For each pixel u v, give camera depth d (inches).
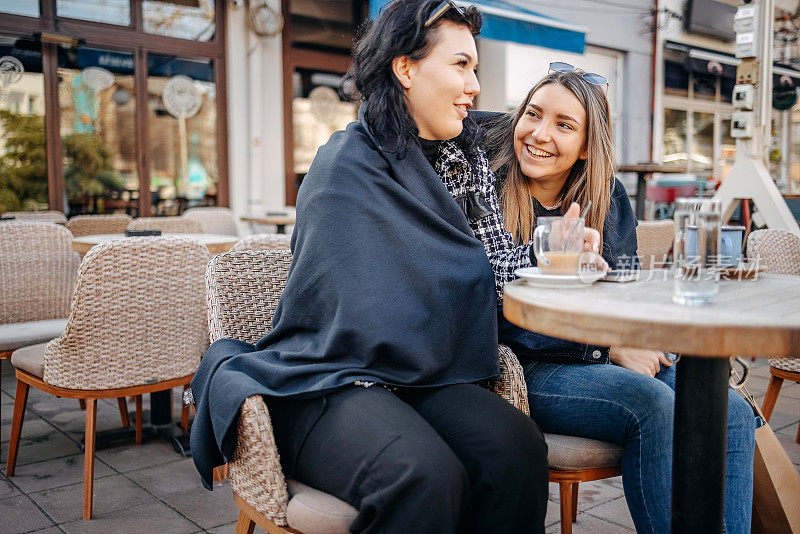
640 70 391.5
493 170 77.8
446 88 62.1
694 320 40.5
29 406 146.1
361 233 57.5
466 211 69.0
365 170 59.9
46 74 238.5
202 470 57.4
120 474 109.8
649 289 53.2
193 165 272.7
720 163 420.2
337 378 54.0
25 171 238.1
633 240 78.8
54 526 91.4
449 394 56.9
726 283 58.0
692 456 51.0
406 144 61.7
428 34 61.4
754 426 61.9
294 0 290.7
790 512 66.4
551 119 72.3
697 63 416.8
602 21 369.4
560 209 79.1
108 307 94.5
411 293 58.0
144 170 260.7
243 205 282.5
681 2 406.0
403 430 49.1
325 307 57.6
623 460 61.1
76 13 242.2
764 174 182.7
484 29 228.8
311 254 58.1
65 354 94.0
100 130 251.4
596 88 74.1
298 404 54.7
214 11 271.7
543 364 69.9
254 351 64.1
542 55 350.6
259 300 72.5
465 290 60.9
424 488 46.2
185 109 268.5
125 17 252.1
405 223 59.5
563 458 61.4
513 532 50.6
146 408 145.4
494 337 62.3
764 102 181.6
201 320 104.6
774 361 111.3
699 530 51.3
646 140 399.5
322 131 305.1
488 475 50.6
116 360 96.7
